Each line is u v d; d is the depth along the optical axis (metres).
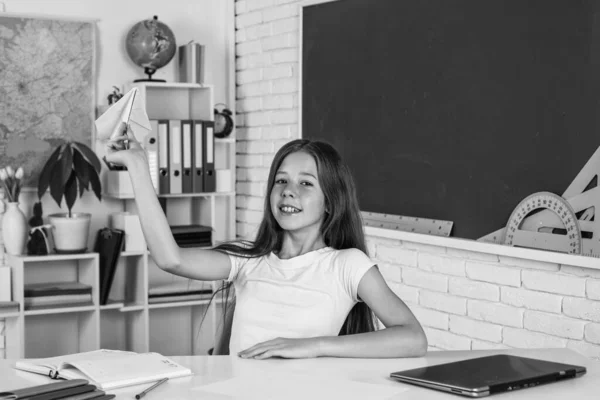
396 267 4.07
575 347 3.19
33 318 4.68
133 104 2.19
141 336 4.77
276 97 4.87
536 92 3.26
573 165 3.11
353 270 2.30
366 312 2.42
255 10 5.02
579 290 3.16
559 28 3.16
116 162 2.25
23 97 4.57
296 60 4.69
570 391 1.80
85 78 4.71
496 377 1.83
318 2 4.43
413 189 3.87
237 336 2.34
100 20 4.79
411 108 3.87
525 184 3.31
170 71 5.04
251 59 5.08
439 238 3.70
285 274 2.37
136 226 4.68
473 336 3.65
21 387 1.84
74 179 4.47
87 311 4.61
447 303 3.77
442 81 3.70
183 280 5.04
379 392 1.79
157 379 1.89
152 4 4.97
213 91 4.92
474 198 3.55
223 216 5.28
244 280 2.43
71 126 4.69
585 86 3.06
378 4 4.04
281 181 2.39
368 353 2.15
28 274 4.66
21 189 4.59
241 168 5.23
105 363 1.96
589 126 3.05
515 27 3.34
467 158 3.58
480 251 3.49
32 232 4.42
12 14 4.52
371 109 4.11
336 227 2.46
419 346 2.19
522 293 3.40
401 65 3.92
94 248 4.78
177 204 5.12
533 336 3.36
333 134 4.37
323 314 2.30
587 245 3.05
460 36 3.60
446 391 1.79
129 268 4.88
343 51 4.27
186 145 4.81
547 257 3.19
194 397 1.75
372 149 4.11
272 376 1.93
